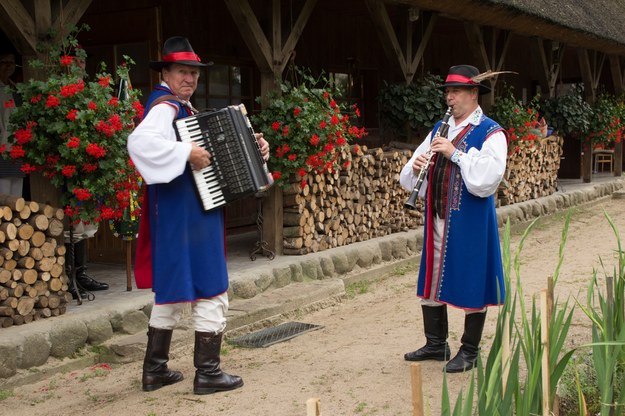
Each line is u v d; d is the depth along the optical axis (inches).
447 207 161.8
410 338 196.7
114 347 182.5
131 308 196.4
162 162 144.6
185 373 172.4
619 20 566.6
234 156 151.7
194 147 147.3
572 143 589.3
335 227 284.4
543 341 99.3
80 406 153.2
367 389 154.9
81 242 213.6
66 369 175.2
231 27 337.4
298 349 191.5
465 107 163.8
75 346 179.9
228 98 341.4
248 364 178.5
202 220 151.7
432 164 167.0
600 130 544.4
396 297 256.2
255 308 216.7
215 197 151.4
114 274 243.9
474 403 141.4
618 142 589.3
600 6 549.3
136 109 191.9
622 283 126.4
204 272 152.3
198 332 155.9
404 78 335.9
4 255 171.8
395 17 408.2
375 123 443.8
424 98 330.6
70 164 182.7
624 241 363.6
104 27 273.4
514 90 601.0
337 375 165.6
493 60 406.3
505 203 420.5
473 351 163.0
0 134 206.5
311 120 251.8
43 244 181.0
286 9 264.7
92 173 185.3
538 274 282.0
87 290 215.8
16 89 192.7
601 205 534.3
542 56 468.1
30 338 168.4
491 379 89.9
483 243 159.5
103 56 281.7
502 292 162.1
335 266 273.1
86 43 278.8
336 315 233.5
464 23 375.6
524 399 97.8
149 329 160.6
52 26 187.0
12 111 185.3
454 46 514.0
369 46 430.3
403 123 342.6
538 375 98.8
